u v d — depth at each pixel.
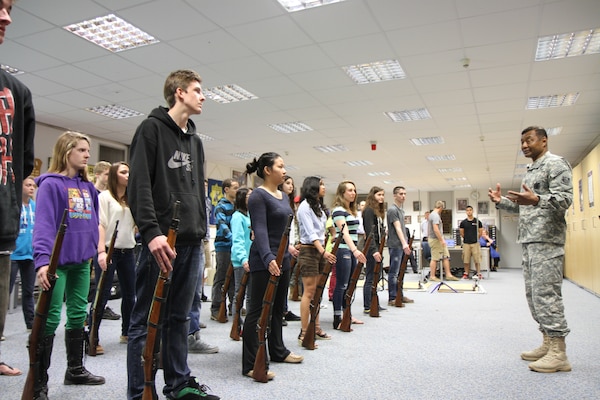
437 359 2.92
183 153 1.99
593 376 2.54
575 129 8.59
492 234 15.14
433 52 5.08
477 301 5.74
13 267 4.68
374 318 4.48
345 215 3.99
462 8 4.10
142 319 1.87
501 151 10.66
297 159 11.86
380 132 8.88
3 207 1.32
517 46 4.91
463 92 6.46
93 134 8.80
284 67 5.52
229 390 2.30
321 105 7.10
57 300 2.15
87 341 2.47
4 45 4.79
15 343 3.42
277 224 2.65
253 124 8.26
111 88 6.17
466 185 16.88
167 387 1.96
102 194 3.19
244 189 3.77
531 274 2.83
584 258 7.32
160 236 1.69
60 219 2.25
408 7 4.09
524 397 2.20
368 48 4.98
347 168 13.30
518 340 3.47
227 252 4.41
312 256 3.37
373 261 4.79
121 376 2.54
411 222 18.83
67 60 5.21
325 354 3.05
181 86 2.00
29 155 1.56
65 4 3.97
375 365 2.78
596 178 6.30
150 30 4.49
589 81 5.94
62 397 2.18
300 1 4.06
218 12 4.16
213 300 4.43
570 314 4.78
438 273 10.55
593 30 4.56
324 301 5.91
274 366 2.75
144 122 1.90
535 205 2.70
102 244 3.04
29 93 1.54
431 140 9.61
